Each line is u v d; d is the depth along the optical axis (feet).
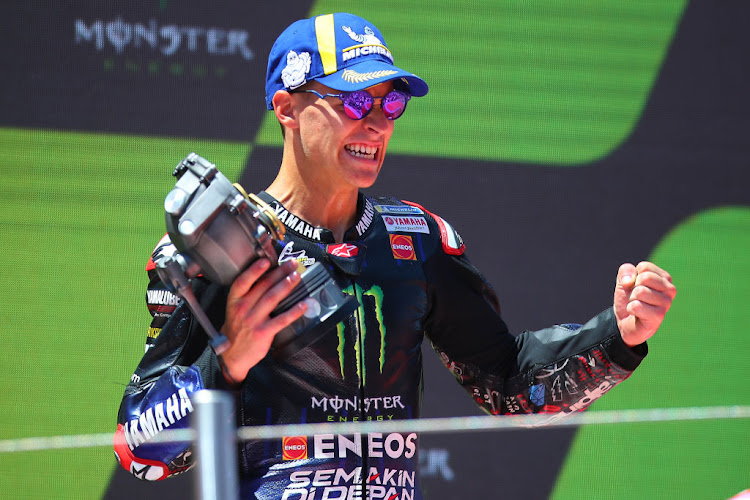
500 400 24.20
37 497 35.24
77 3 36.65
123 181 36.78
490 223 40.65
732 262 42.50
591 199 41.63
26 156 35.88
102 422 35.94
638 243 41.83
